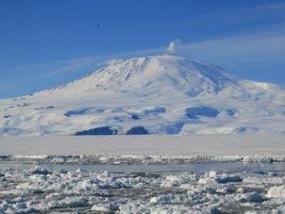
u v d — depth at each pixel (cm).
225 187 9094
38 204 7494
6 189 9362
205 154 17725
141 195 8381
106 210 6962
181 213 6400
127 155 17575
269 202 7362
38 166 14125
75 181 10125
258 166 13875
